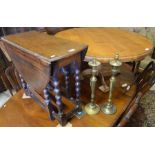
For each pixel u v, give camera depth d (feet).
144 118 5.55
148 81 4.15
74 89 4.46
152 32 8.20
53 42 3.29
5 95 7.11
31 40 3.43
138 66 6.43
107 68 5.68
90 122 3.67
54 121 3.69
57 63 2.67
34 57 2.82
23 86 4.21
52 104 3.58
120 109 4.05
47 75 2.73
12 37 3.62
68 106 3.73
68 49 2.94
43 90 3.20
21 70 3.51
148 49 4.82
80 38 5.68
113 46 5.00
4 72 4.80
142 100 6.35
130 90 4.76
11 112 3.97
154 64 4.31
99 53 4.55
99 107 4.04
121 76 5.63
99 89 4.80
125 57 4.40
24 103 4.22
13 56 3.49
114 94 4.60
